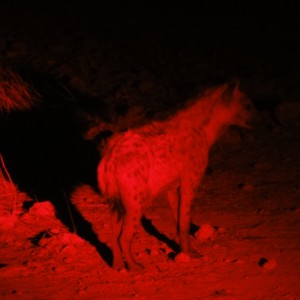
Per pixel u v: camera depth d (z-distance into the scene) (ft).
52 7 190.19
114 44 168.45
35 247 78.89
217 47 172.24
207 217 92.38
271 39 180.86
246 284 70.13
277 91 149.48
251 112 82.79
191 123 77.25
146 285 68.95
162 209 95.14
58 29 174.09
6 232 82.89
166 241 82.99
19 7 186.60
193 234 85.51
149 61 161.27
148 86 145.18
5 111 120.16
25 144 116.78
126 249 71.87
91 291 66.90
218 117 80.18
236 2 206.08
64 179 106.22
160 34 178.09
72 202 96.32
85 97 136.36
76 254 77.00
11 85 121.29
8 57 149.07
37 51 156.66
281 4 205.05
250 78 152.25
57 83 138.92
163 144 73.36
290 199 101.09
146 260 76.13
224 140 128.57
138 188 70.08
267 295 67.51
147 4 199.93
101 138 120.57
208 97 79.51
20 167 109.09
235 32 184.03
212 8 201.16
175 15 193.26
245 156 122.11
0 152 112.98
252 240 83.87
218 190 104.53
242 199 100.63
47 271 71.82
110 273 71.87
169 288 68.33
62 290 66.95
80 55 157.07
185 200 77.05
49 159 113.29
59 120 125.49
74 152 116.78
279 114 138.31
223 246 81.56
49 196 98.53
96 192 101.81
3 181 101.65
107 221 89.20
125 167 69.62
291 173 114.11
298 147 127.75
